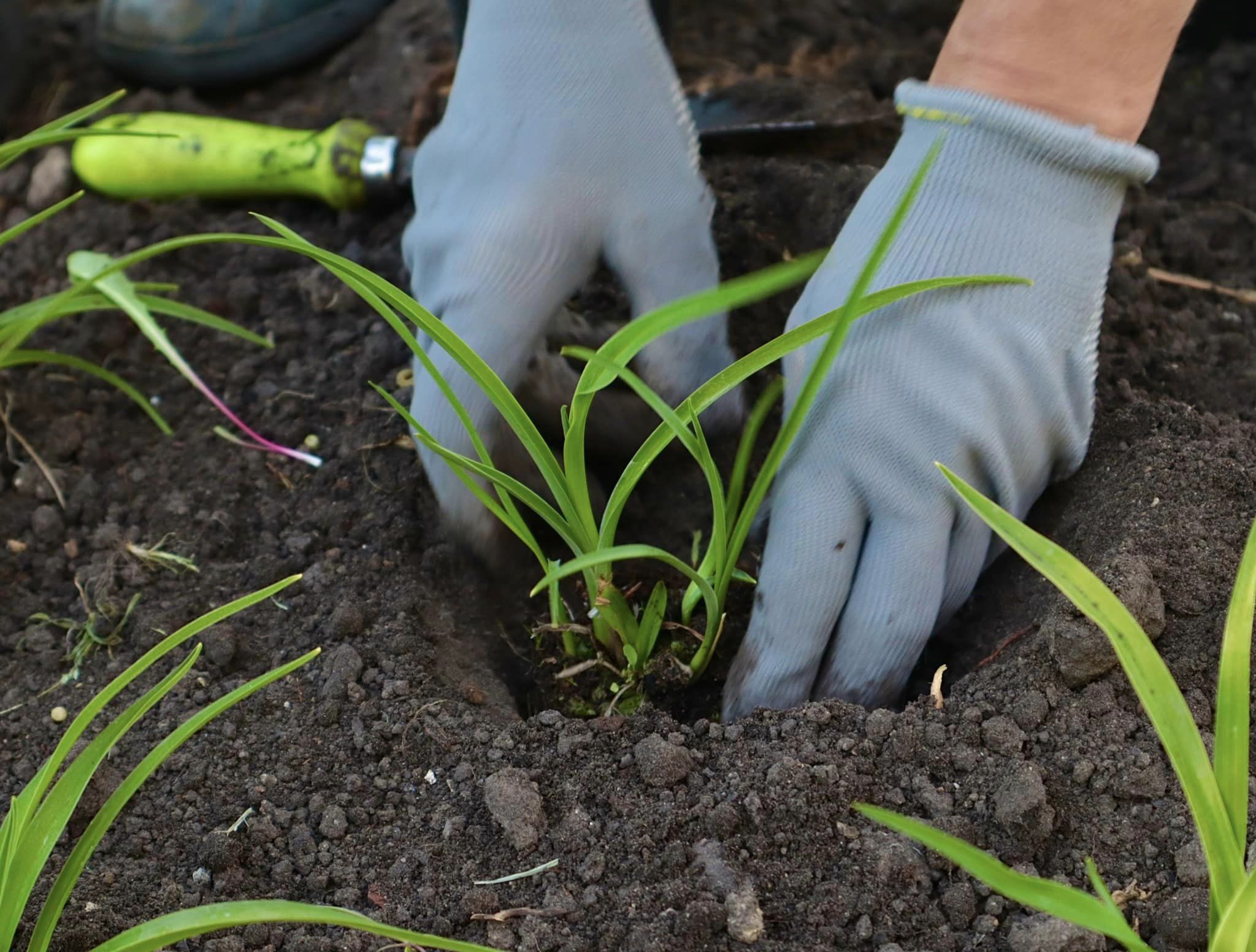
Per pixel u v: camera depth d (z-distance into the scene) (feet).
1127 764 2.71
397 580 2.97
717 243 3.21
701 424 3.01
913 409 2.82
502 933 2.68
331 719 2.84
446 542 3.01
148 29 3.56
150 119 3.37
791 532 2.84
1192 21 3.59
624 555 2.70
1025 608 2.87
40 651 2.95
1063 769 2.72
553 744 2.81
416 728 2.83
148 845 2.76
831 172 3.25
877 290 2.85
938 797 2.72
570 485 2.74
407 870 2.73
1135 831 2.69
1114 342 3.10
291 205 3.40
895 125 3.36
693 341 2.95
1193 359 3.11
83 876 2.73
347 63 3.66
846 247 2.89
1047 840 2.69
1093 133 2.82
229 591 2.98
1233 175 3.41
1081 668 2.75
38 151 3.49
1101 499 2.90
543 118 2.94
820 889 2.68
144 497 3.08
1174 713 2.48
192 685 2.88
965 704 2.77
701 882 2.69
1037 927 2.63
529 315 2.89
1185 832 2.68
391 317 2.70
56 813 2.58
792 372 2.89
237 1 3.56
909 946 2.65
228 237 2.71
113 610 2.96
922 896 2.67
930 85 2.90
